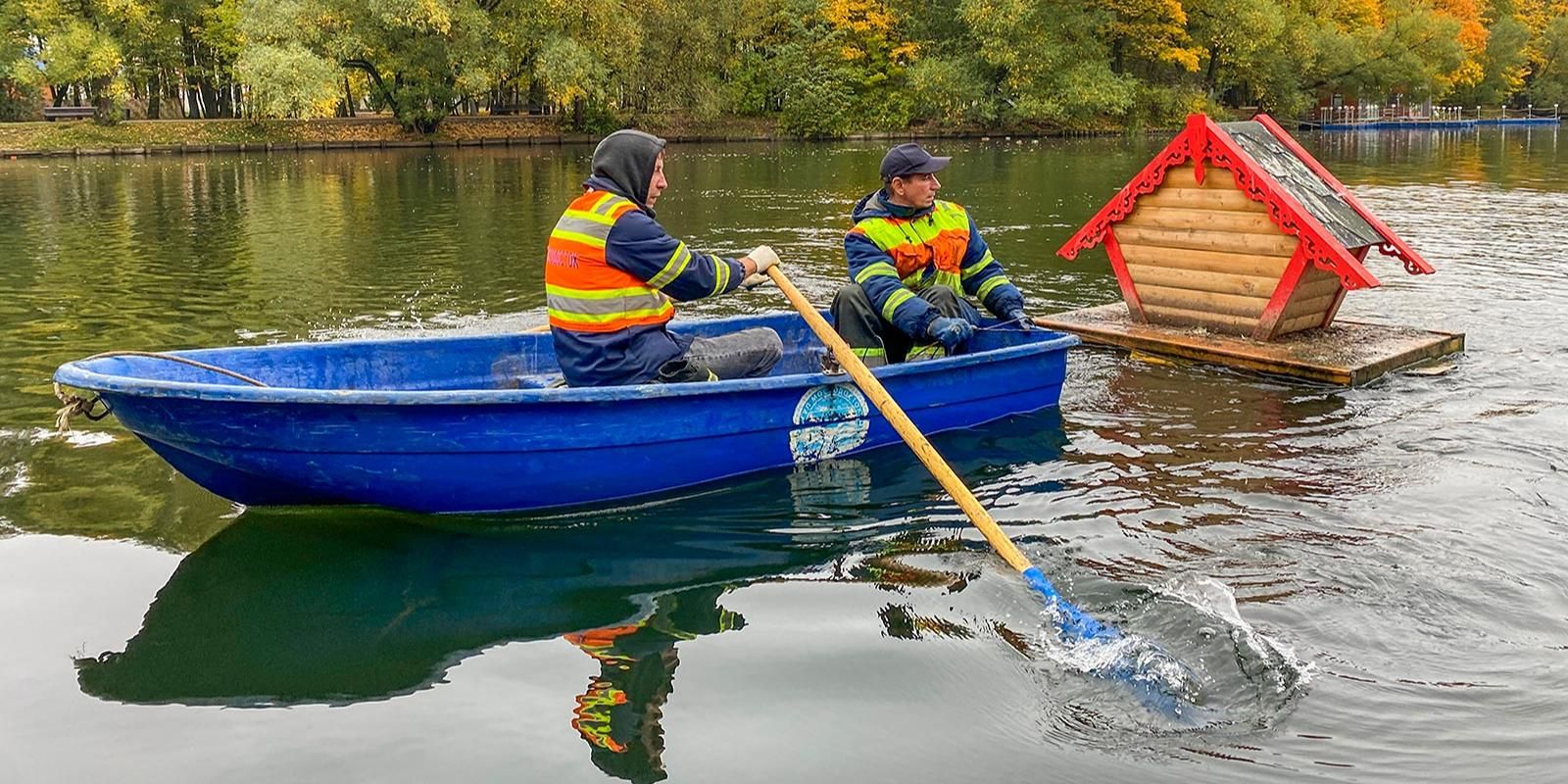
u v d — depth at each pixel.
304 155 28.48
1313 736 2.97
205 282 9.95
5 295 9.30
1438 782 2.76
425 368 5.50
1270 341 6.97
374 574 4.05
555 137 33.09
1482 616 3.58
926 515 4.55
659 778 2.82
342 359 5.25
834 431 5.22
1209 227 7.13
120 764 2.90
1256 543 4.17
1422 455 5.11
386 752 2.96
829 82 35.53
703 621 3.67
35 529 4.39
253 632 3.61
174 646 3.51
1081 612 3.63
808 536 4.36
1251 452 5.21
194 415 4.12
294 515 4.57
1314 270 6.88
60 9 30.84
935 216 6.04
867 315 5.75
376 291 9.55
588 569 4.09
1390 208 15.45
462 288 9.70
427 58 32.28
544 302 9.09
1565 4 65.62
